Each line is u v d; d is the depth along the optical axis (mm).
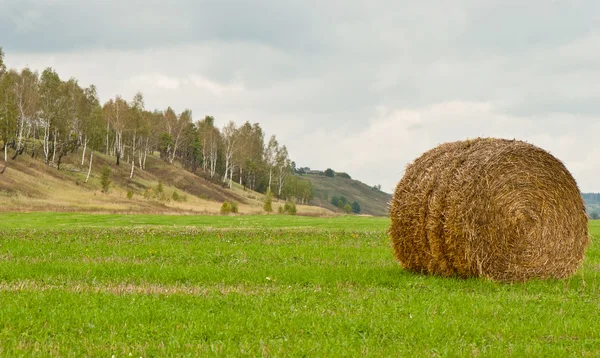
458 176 16750
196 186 129500
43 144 115062
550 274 17328
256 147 164250
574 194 17578
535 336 10453
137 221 48375
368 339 9938
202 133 151875
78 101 115625
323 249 24922
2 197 74062
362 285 16031
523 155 17031
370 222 51156
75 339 9805
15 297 12859
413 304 12977
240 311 12023
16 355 8773
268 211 91938
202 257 21625
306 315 11625
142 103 133375
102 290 14297
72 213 59500
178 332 10227
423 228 17516
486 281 16328
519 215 16953
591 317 11891
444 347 9445
